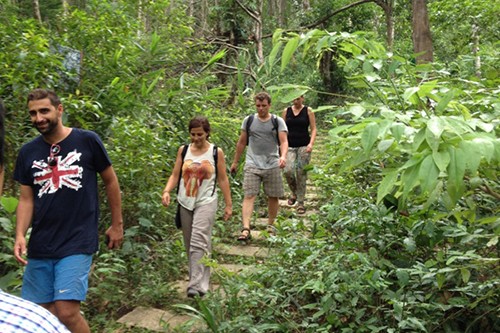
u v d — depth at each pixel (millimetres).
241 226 6504
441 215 2867
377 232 4352
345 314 3668
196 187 4566
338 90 16938
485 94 3100
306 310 4008
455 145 1975
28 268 3121
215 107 8641
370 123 2098
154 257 5172
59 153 3121
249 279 4098
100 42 6855
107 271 4262
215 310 3838
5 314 908
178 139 7012
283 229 4930
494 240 2822
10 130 5012
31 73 5348
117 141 5516
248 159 6121
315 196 8188
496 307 3389
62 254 3047
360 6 18688
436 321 3467
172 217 5984
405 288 3854
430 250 4000
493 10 9570
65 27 6844
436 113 2326
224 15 11984
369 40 2709
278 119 6027
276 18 23609
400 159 2854
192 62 9016
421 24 10305
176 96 7535
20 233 3092
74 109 5441
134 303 4395
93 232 3139
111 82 6379
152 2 8773
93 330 3938
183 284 4848
